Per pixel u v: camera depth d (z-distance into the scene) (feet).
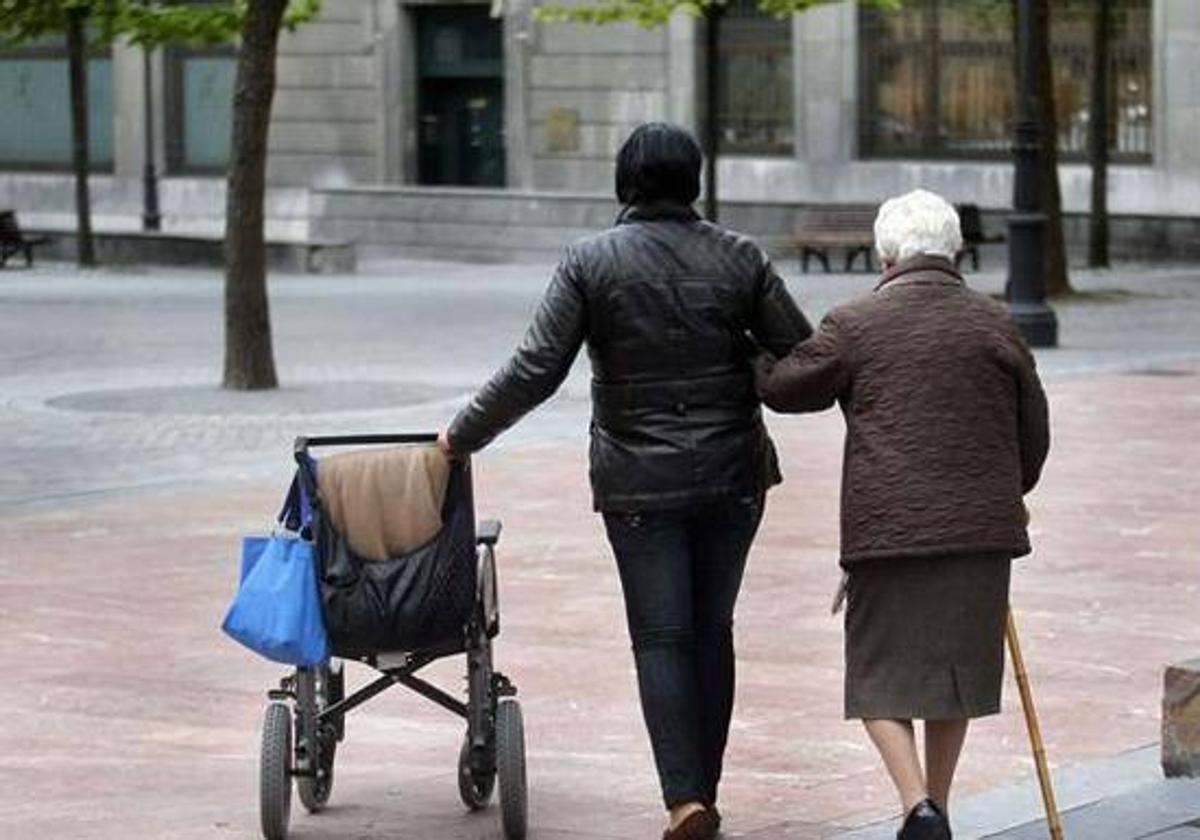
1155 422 169.89
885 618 63.62
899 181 392.68
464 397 192.85
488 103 443.32
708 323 68.49
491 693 72.18
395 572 68.54
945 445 63.21
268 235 456.86
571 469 150.71
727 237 69.51
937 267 65.16
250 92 196.75
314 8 269.03
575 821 73.31
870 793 75.92
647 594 68.74
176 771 80.74
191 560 121.80
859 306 64.75
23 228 450.30
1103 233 348.38
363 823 73.67
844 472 64.49
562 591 111.04
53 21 319.88
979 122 387.14
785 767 79.25
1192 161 365.81
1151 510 131.95
